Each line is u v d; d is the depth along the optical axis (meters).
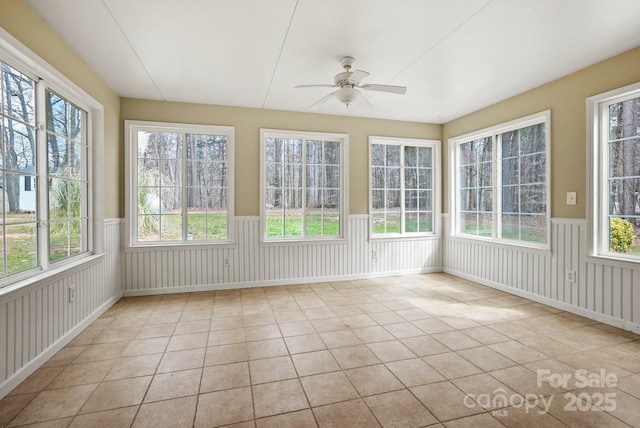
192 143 4.25
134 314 3.34
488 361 2.35
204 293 4.12
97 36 2.56
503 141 4.25
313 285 4.51
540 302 3.69
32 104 2.33
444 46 2.75
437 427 1.67
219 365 2.30
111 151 3.63
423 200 5.29
